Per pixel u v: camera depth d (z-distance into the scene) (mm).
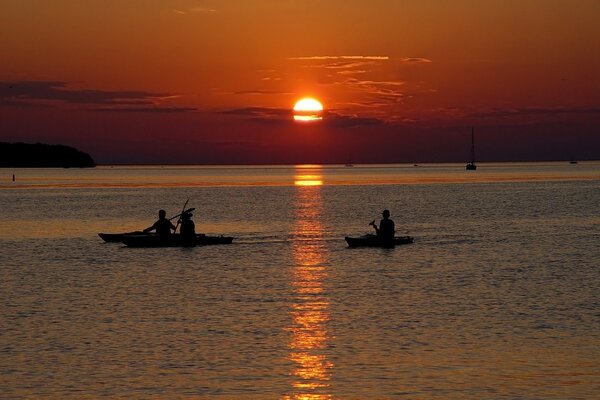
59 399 52531
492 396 53125
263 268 109500
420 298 85125
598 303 81250
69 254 127062
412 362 60312
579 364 59594
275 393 53812
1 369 58562
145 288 92750
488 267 108625
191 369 58719
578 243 140750
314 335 68375
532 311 77500
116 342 66125
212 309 79750
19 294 88625
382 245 135125
